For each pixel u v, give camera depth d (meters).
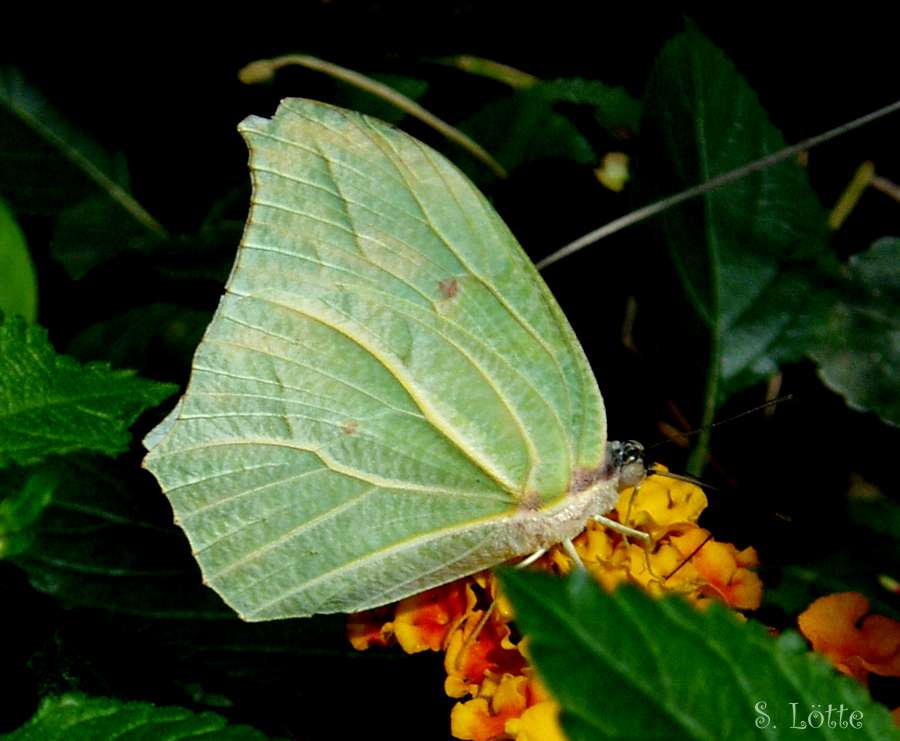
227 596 0.26
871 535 0.27
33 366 0.24
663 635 0.21
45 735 0.23
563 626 0.21
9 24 0.30
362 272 0.26
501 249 0.26
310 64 0.30
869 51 0.28
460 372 0.26
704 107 0.28
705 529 0.27
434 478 0.26
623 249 0.29
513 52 0.30
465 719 0.25
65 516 0.27
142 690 0.26
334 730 0.26
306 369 0.26
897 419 0.28
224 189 0.31
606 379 0.29
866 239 0.29
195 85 0.31
